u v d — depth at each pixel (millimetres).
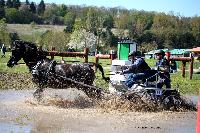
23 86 19547
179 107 14164
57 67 14891
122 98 14195
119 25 144375
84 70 14945
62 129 10406
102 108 14039
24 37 165000
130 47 18688
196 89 21297
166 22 146500
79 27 122438
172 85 22234
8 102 14633
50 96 15859
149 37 135000
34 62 15117
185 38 136250
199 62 51750
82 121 11633
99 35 126438
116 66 17125
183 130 10836
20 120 11352
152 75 14805
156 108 13969
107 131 10344
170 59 25266
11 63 15125
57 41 107750
